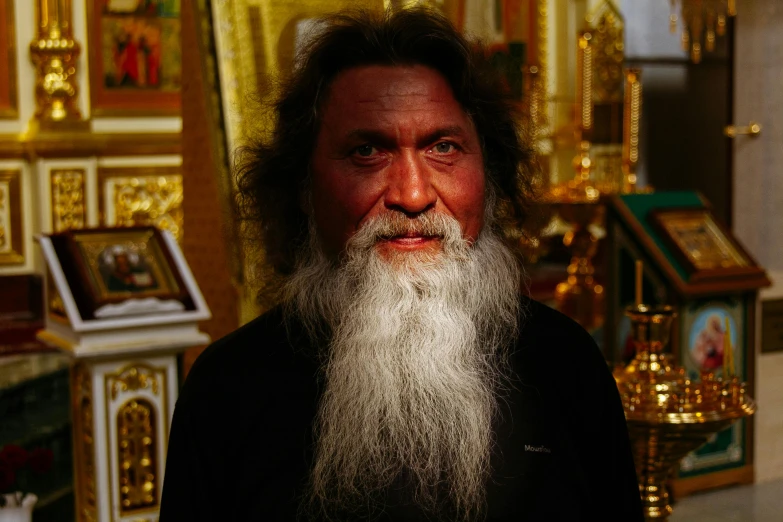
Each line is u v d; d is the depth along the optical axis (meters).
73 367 3.71
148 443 3.64
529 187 1.96
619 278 4.72
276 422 1.61
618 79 9.51
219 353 1.69
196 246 4.60
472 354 1.63
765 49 5.84
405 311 1.55
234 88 4.36
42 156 7.52
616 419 1.75
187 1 4.61
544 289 7.70
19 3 7.57
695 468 4.67
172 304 3.65
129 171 7.99
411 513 1.54
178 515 1.61
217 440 1.62
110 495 3.57
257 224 1.97
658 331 2.68
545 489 1.59
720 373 4.63
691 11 7.58
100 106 7.94
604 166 9.53
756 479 4.86
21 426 5.02
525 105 1.99
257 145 1.94
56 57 7.62
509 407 1.64
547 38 9.16
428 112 1.57
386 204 1.57
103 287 3.62
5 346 6.25
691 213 4.75
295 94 1.75
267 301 1.97
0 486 3.41
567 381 1.71
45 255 3.71
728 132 6.00
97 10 7.88
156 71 8.15
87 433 3.64
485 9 8.77
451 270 1.58
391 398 1.54
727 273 4.52
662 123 9.82
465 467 1.54
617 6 9.48
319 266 1.70
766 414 4.87
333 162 1.61
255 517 1.56
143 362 3.59
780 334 4.89
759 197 5.91
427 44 1.63
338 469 1.56
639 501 1.77
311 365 1.66
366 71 1.61
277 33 4.48
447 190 1.59
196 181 4.60
